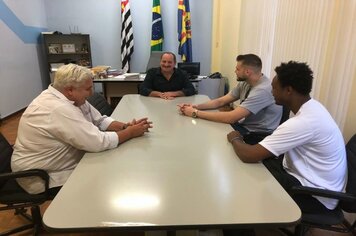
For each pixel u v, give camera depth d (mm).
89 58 6020
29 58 5250
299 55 2143
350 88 1621
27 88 5164
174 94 2719
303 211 1242
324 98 1822
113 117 1962
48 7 5852
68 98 1376
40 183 1409
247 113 1857
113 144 1371
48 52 5781
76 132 1285
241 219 833
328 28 1778
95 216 842
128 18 5691
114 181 1050
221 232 1271
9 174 1308
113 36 6027
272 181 1063
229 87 4984
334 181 1270
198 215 849
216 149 1370
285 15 2412
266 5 2898
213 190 990
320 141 1212
